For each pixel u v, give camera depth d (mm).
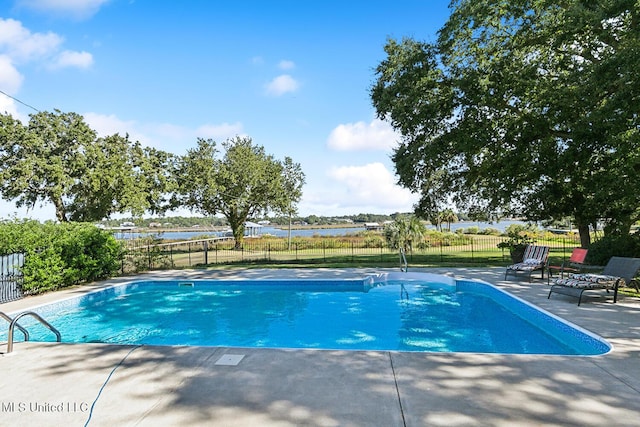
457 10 14922
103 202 31000
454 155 17359
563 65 13906
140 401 3580
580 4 12266
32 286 10484
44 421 3227
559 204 17469
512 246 15984
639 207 14547
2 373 4348
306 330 8508
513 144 15930
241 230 37938
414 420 3143
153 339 8016
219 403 3510
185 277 13758
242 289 12789
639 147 12188
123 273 14961
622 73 10688
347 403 3473
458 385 3859
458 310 9891
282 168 39750
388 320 9164
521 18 14547
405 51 16938
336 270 15039
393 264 16375
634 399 3525
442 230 42406
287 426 3072
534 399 3527
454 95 15648
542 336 7465
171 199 36094
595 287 8117
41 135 29016
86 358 4836
